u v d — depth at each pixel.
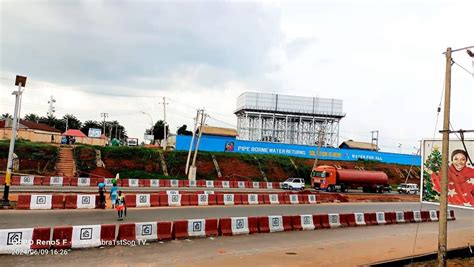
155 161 54.03
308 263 13.16
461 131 11.55
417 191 59.59
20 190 29.45
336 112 101.69
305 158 70.62
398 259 13.55
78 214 20.64
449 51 11.53
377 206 35.84
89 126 123.62
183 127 110.69
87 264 11.63
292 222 20.55
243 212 25.02
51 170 45.72
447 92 11.52
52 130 76.31
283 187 50.66
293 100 100.25
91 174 46.59
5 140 51.50
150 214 21.86
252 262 12.88
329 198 37.25
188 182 45.81
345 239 18.59
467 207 12.40
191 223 16.95
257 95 99.19
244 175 57.78
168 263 12.24
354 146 96.44
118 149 54.12
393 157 80.19
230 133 80.88
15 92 22.11
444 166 11.44
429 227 24.61
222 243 15.96
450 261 14.98
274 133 99.31
